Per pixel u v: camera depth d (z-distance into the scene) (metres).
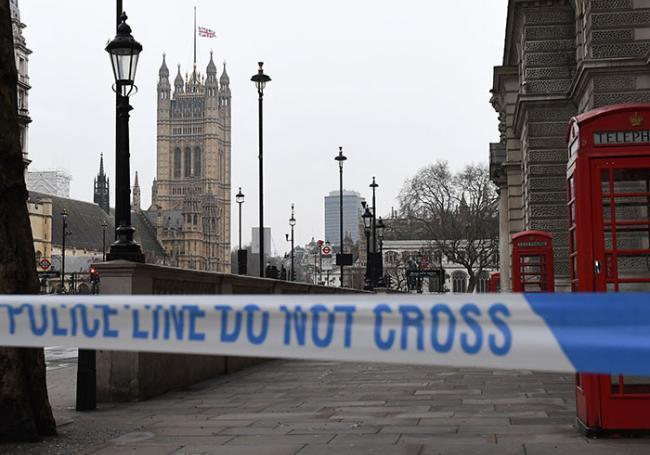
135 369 12.59
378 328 4.74
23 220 9.02
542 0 31.03
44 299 5.35
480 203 99.38
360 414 10.54
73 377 17.64
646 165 8.09
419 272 82.56
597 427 8.08
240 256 46.16
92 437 9.12
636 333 4.43
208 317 5.03
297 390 13.87
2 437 8.73
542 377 14.95
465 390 13.07
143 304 5.16
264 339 4.92
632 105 8.27
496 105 47.38
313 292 29.06
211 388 14.55
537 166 31.09
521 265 28.11
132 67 12.91
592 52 24.50
